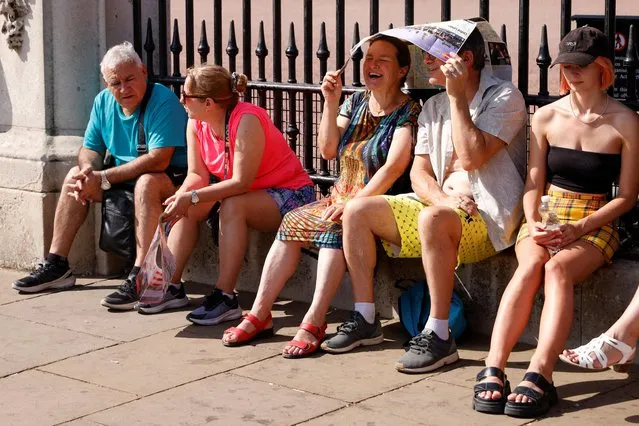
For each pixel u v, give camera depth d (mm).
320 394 5586
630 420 5199
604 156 5805
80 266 7938
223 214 6770
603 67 5777
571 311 5492
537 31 18031
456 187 6270
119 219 7379
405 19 6738
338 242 6305
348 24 19500
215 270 7688
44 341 6473
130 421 5258
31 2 7852
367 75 6520
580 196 5887
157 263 6824
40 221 7840
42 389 5703
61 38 7879
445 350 5934
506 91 6086
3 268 8133
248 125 6703
